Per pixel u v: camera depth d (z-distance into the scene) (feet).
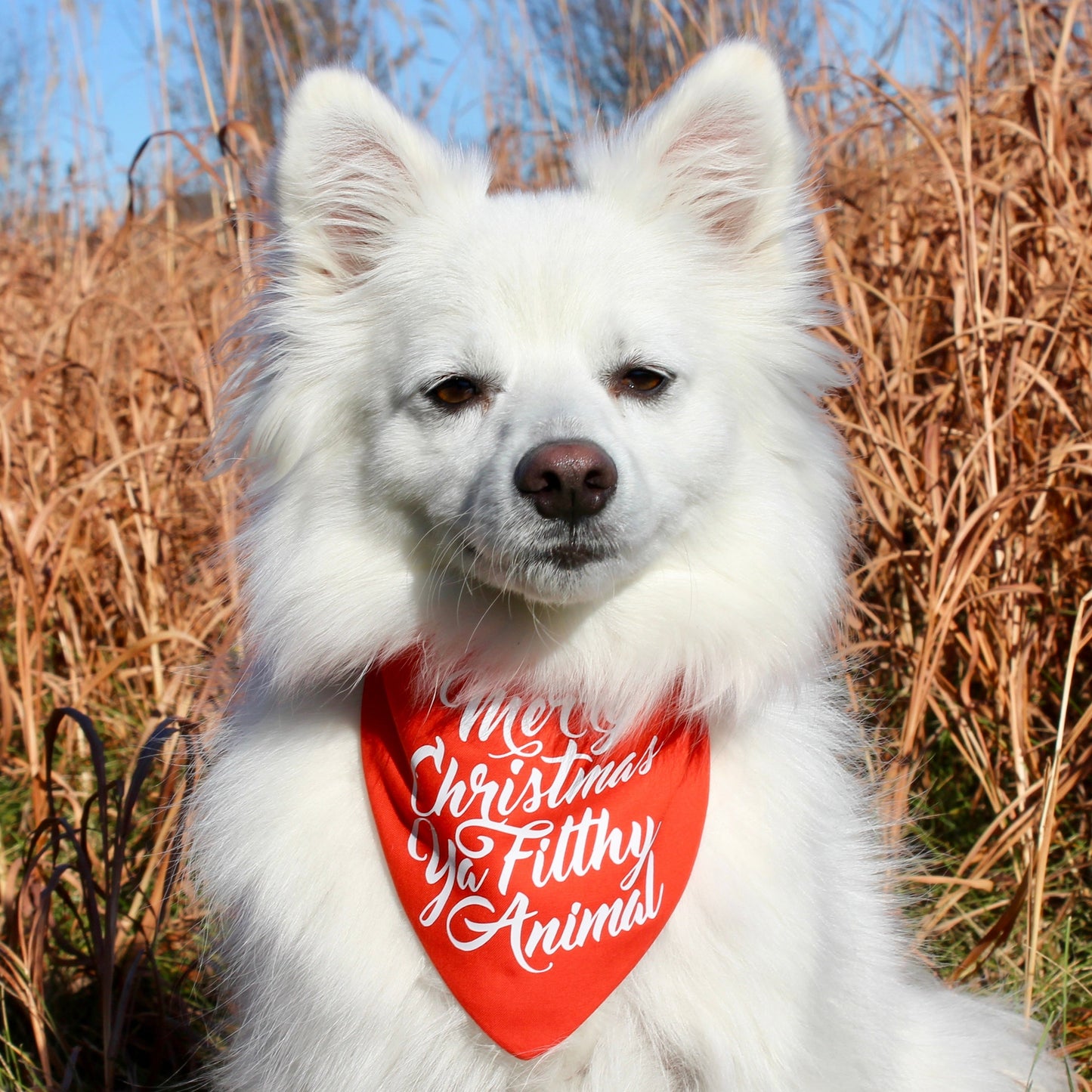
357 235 9.67
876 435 13.56
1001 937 10.65
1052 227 14.05
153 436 17.98
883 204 16.85
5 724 13.84
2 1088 9.91
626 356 8.59
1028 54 14.78
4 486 15.88
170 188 20.08
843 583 9.62
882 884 10.02
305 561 8.91
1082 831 12.37
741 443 9.00
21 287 22.88
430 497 8.54
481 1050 8.02
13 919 11.19
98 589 17.62
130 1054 11.07
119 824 10.45
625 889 7.94
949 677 14.32
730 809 8.30
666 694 8.58
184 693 14.52
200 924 11.55
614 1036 7.92
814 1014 7.84
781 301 9.46
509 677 8.57
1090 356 14.01
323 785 8.46
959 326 13.78
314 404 9.27
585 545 7.88
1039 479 12.76
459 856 8.07
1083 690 13.62
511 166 21.07
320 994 7.89
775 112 9.20
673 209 9.48
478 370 8.57
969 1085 9.36
